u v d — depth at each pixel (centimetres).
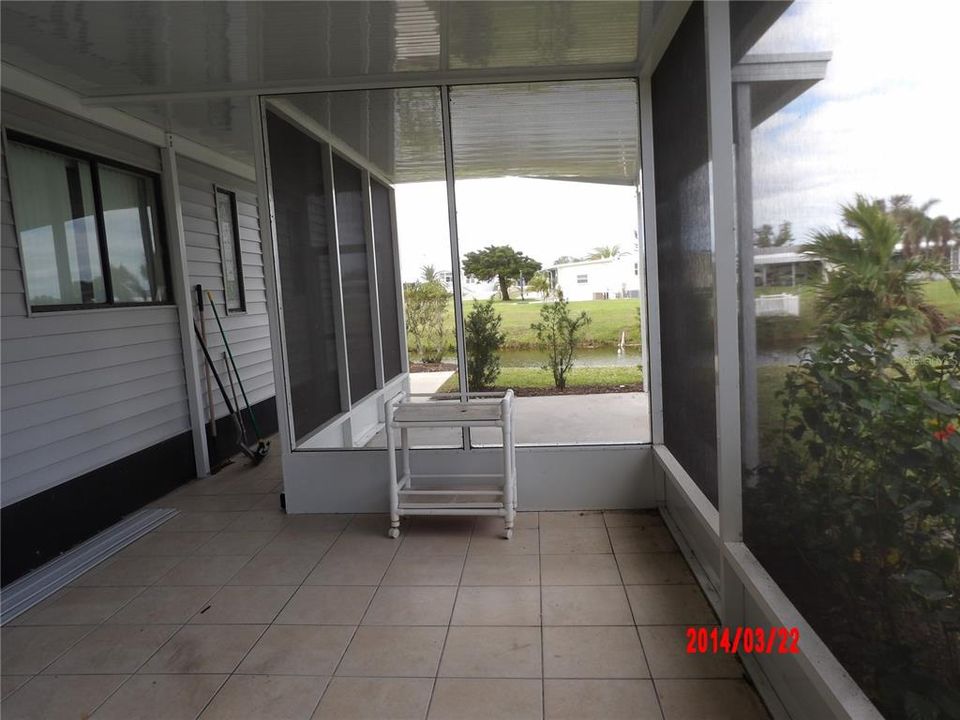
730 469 222
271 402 631
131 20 272
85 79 345
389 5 268
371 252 403
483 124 376
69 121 366
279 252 383
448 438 388
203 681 225
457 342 390
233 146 506
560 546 321
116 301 409
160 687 223
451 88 362
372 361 407
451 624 254
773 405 183
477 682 216
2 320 312
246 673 228
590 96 364
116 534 366
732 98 207
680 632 241
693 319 279
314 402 413
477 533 344
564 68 350
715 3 207
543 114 368
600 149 371
